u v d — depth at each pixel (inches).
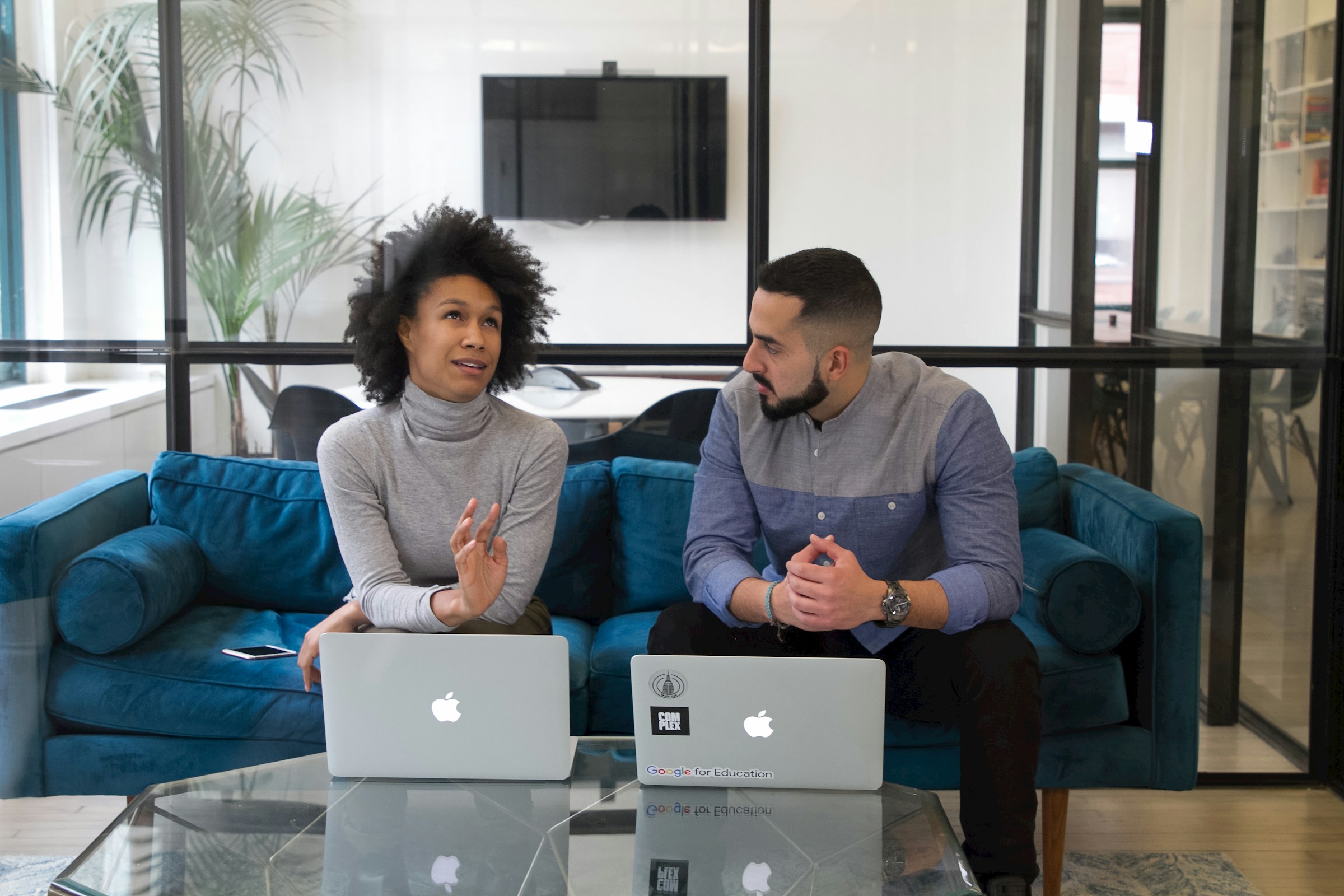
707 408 115.1
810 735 61.7
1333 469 112.2
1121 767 88.8
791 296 76.6
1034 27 110.3
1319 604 113.3
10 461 112.0
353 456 82.1
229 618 98.4
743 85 111.5
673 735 62.3
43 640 87.5
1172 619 89.0
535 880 54.6
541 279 88.9
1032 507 105.0
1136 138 112.0
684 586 103.1
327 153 111.6
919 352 114.9
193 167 110.8
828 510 81.6
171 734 86.3
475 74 111.1
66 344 111.5
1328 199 112.2
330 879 54.7
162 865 56.1
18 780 87.4
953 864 55.6
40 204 110.0
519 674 62.5
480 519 83.4
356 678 63.2
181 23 109.3
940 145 112.2
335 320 113.2
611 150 112.2
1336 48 110.6
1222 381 114.4
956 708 77.8
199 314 112.3
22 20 108.0
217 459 105.7
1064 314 114.2
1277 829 102.1
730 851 57.1
